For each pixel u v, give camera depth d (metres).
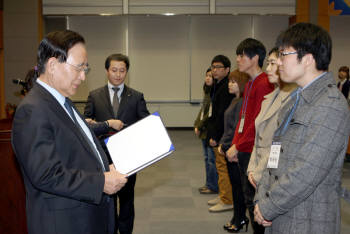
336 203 1.27
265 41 8.80
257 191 1.44
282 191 1.24
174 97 9.02
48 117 1.21
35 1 7.98
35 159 1.14
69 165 1.25
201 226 3.03
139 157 1.43
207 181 3.99
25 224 2.10
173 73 8.96
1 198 2.06
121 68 2.53
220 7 8.47
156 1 8.43
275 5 8.39
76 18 8.62
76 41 1.30
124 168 1.40
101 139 2.28
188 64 8.93
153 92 9.00
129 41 8.82
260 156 1.76
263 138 1.76
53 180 1.15
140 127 1.54
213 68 3.46
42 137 1.16
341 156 1.26
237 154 2.35
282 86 1.80
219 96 3.36
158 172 4.94
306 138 1.23
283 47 1.32
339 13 8.20
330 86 1.25
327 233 1.23
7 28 7.98
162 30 8.83
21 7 7.96
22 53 8.02
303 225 1.25
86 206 1.28
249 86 2.40
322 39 1.26
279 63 1.34
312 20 8.31
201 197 3.84
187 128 9.10
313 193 1.25
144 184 4.35
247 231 2.90
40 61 1.29
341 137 1.20
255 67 2.38
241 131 2.39
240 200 2.81
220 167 3.39
